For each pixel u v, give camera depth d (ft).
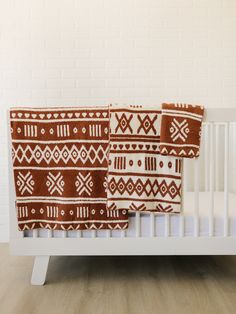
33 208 4.91
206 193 6.91
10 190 4.96
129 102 7.41
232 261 6.20
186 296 4.68
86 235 5.00
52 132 4.83
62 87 7.40
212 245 4.97
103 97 7.42
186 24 7.34
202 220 4.99
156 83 7.40
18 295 4.74
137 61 7.38
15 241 4.99
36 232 4.99
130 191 4.77
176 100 7.41
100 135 4.79
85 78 7.40
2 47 7.33
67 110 4.81
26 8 7.29
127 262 6.18
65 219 4.83
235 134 7.03
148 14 7.33
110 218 4.88
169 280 5.27
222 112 4.81
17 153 4.81
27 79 7.38
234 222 4.99
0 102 7.40
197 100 7.41
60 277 5.43
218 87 7.40
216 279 5.30
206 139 7.22
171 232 4.99
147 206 4.77
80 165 4.82
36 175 4.86
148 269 5.80
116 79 7.40
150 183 4.79
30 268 5.87
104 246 4.99
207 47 7.36
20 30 7.31
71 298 4.63
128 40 7.36
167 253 4.97
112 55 7.36
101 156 4.81
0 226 7.58
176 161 4.78
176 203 4.76
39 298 4.64
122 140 4.75
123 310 4.28
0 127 7.42
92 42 7.35
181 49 7.36
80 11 7.31
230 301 4.52
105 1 7.30
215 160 7.23
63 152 4.83
